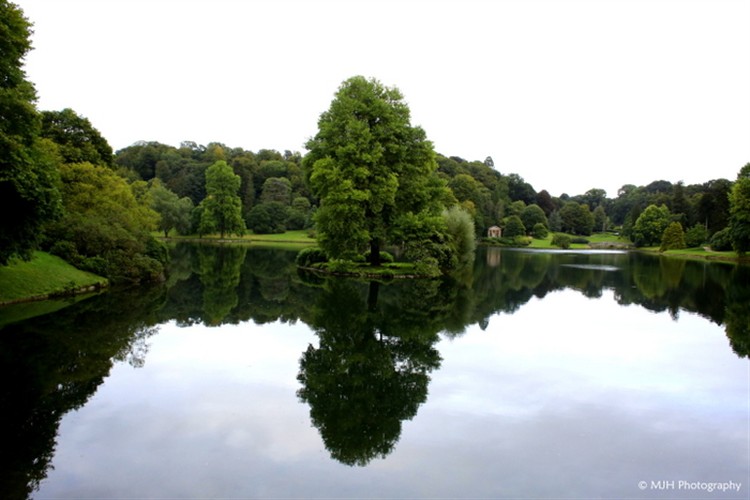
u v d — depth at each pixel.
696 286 30.41
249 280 28.80
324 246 32.75
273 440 7.95
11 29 15.84
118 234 25.91
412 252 33.31
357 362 12.58
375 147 31.17
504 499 6.30
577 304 22.94
